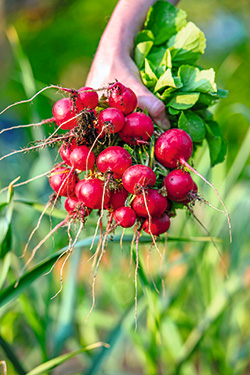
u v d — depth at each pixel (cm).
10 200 96
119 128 91
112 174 91
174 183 92
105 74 103
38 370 98
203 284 128
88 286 152
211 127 102
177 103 98
